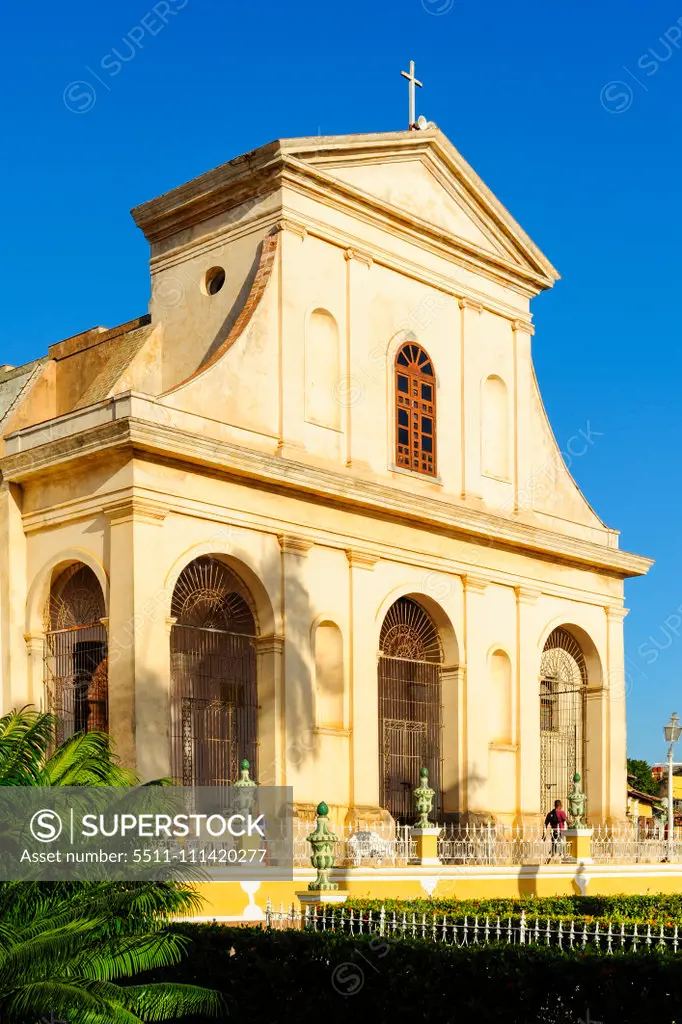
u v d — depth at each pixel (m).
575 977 10.53
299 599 25.00
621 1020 10.33
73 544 23.44
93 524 23.09
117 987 10.79
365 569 26.52
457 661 28.53
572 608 32.06
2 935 10.78
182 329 27.44
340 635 25.92
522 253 31.70
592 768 32.31
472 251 30.20
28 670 23.98
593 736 32.47
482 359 30.56
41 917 11.17
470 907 14.71
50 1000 10.31
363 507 26.42
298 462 24.81
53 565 23.75
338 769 25.39
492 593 29.75
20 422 27.16
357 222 27.64
